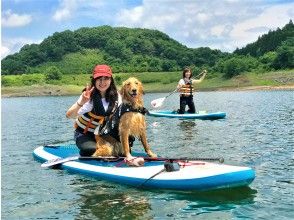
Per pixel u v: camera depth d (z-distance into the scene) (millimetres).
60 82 51688
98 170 3127
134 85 3201
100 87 3256
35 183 3039
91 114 3346
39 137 5832
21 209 2475
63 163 3455
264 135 5273
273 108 10188
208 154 4043
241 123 6730
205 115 7535
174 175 2754
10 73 64250
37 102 22891
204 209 2371
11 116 10531
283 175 3107
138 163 3066
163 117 7949
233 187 2732
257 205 2428
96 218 2266
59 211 2410
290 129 5805
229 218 2229
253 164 3523
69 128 7004
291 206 2402
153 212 2336
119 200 2564
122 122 3221
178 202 2500
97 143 3393
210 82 43250
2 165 3717
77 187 2887
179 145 4617
